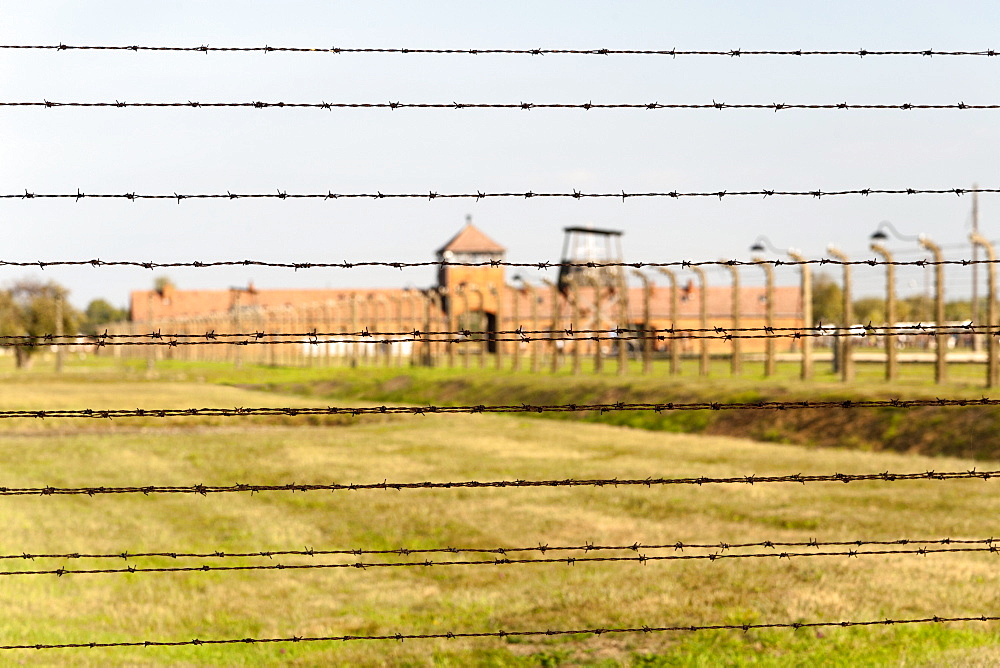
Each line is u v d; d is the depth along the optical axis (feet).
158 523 224.53
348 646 128.77
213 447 380.99
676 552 179.52
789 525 204.03
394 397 621.72
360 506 241.96
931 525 195.00
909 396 350.43
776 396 395.75
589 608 135.33
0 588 162.09
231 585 169.37
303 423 506.07
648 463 310.04
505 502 242.78
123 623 143.84
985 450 289.94
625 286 573.33
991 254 342.03
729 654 113.29
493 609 143.84
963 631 116.98
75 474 309.83
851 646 113.19
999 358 349.82
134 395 598.75
